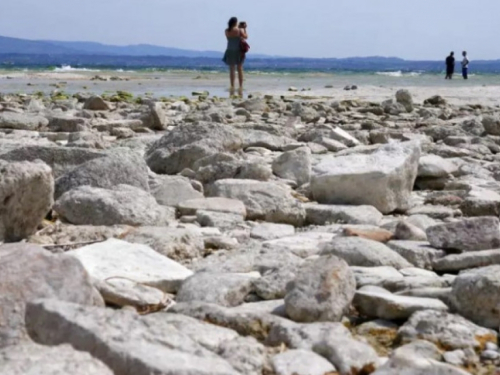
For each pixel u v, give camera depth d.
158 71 66.00
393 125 16.50
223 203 7.22
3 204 5.69
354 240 5.53
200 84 37.12
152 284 4.81
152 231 5.86
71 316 3.45
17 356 3.01
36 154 8.06
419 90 32.09
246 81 42.84
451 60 49.16
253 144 12.01
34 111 17.19
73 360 2.99
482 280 4.27
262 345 3.84
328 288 4.25
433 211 7.58
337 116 18.62
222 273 4.84
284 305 4.36
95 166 7.33
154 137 12.76
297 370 3.54
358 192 7.66
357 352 3.71
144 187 7.48
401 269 5.28
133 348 3.21
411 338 4.05
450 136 13.70
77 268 4.06
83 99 23.36
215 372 3.11
